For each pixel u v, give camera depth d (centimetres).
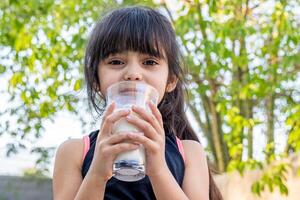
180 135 224
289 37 586
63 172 193
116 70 188
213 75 627
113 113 164
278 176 571
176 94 223
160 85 190
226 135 646
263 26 637
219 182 747
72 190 189
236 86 655
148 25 196
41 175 1047
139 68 187
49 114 626
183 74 224
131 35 189
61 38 586
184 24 575
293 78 641
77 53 577
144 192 185
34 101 598
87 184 165
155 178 166
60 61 578
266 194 661
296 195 611
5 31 621
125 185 185
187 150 200
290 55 601
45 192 1077
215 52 580
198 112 856
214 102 762
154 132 165
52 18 620
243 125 627
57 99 604
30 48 581
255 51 630
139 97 167
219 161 802
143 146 165
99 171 163
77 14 597
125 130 163
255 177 677
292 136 575
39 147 770
